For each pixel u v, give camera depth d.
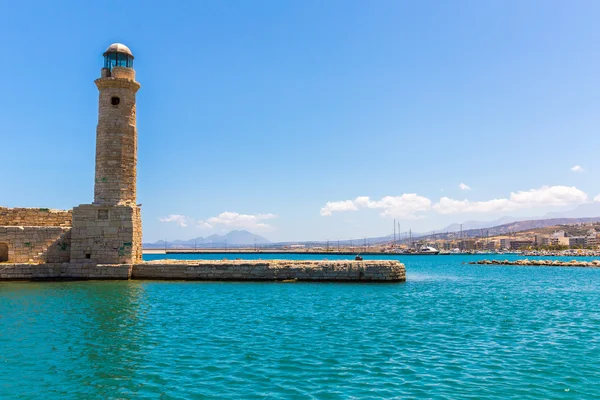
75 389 13.71
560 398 13.23
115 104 42.62
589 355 17.88
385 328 23.02
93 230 41.50
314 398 13.04
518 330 23.02
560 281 60.78
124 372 15.25
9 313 25.73
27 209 42.69
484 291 44.81
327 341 19.84
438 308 30.59
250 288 38.75
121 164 42.31
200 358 16.91
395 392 13.57
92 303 29.69
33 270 40.25
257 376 14.90
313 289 38.75
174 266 42.66
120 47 43.72
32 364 16.06
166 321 24.08
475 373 15.44
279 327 22.86
